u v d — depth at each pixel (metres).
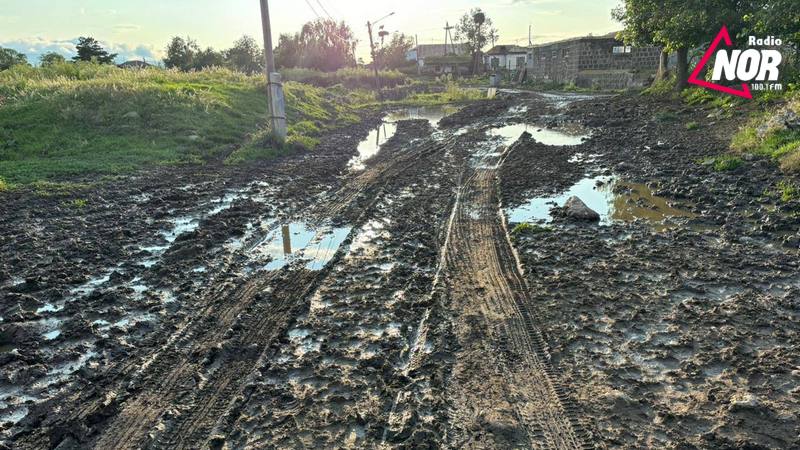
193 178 14.03
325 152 18.52
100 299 7.08
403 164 16.12
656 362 5.39
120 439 4.52
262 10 17.50
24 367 5.56
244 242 9.36
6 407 4.98
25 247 8.98
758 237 8.73
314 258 8.56
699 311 6.36
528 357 5.54
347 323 6.39
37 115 17.31
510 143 19.45
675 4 24.61
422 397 4.96
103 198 11.98
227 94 23.78
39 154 15.31
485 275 7.64
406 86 51.88
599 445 4.28
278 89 18.12
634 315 6.29
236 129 19.86
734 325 6.02
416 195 12.39
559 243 8.83
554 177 13.56
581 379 5.14
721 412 4.58
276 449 4.33
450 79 63.66
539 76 58.88
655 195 11.55
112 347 5.94
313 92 34.47
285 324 6.39
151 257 8.66
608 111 25.80
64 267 8.19
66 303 6.99
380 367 5.48
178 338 6.12
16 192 12.06
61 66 24.75
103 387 5.24
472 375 5.27
